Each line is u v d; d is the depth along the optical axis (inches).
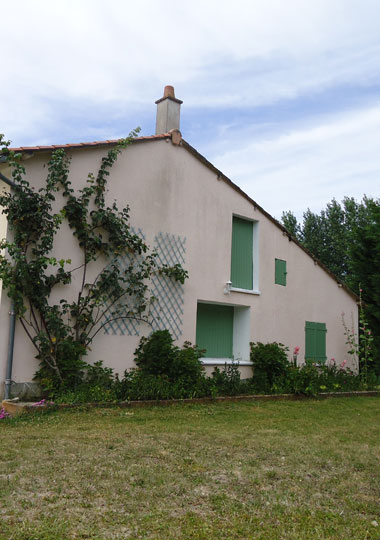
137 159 393.4
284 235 536.7
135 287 377.1
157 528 132.3
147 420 278.7
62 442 215.6
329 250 1251.8
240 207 485.4
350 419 323.3
